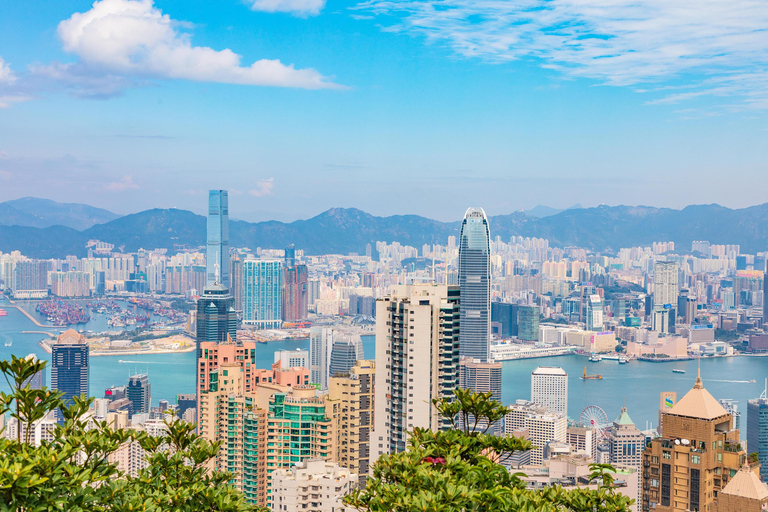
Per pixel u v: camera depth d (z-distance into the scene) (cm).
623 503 4444
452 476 4162
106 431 4428
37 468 3559
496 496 3875
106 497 3991
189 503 4372
